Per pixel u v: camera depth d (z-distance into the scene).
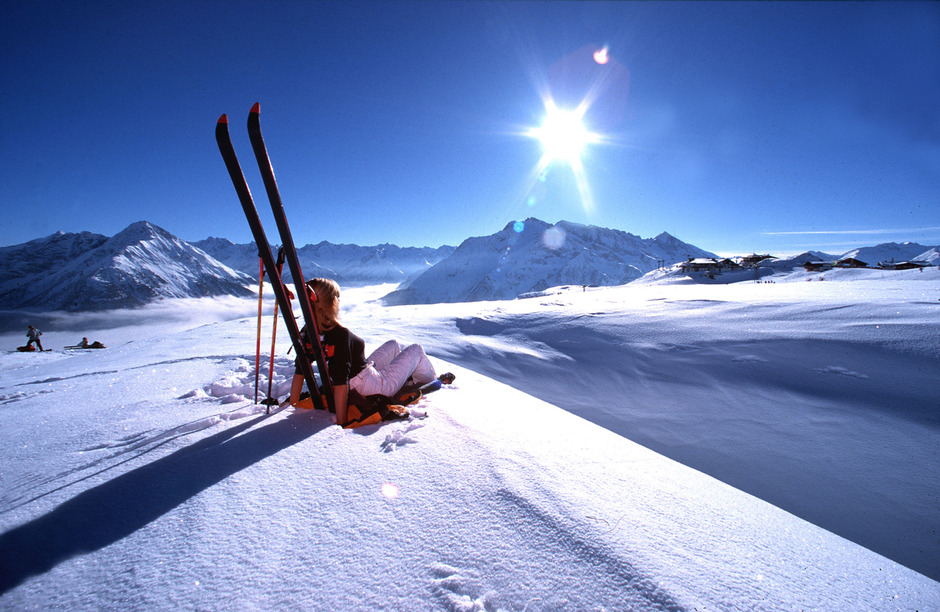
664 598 1.02
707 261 90.56
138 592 1.07
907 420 4.51
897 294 9.77
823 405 5.07
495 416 2.73
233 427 2.37
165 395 3.29
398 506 1.51
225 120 1.75
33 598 1.04
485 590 1.07
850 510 3.38
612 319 9.80
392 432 2.25
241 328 10.50
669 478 1.92
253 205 1.91
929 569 2.74
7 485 1.67
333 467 1.83
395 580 1.12
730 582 1.13
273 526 1.38
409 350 2.91
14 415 2.73
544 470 1.81
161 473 1.76
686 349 7.36
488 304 16.03
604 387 6.56
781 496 3.65
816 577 1.24
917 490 3.53
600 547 1.23
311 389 2.64
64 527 1.36
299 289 2.17
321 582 1.11
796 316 8.05
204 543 1.28
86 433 2.31
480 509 1.47
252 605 1.03
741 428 4.85
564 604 1.01
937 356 5.50
